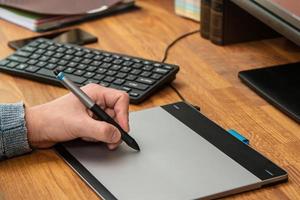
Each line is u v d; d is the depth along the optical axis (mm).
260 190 750
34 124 851
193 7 1311
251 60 1122
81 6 1335
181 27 1295
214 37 1194
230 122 910
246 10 1065
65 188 767
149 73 1018
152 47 1191
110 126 816
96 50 1109
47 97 1003
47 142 857
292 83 999
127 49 1184
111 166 792
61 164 821
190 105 935
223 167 775
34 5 1317
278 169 771
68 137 842
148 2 1456
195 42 1213
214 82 1039
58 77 894
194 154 805
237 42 1198
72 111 853
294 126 897
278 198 736
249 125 901
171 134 854
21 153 848
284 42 1199
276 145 847
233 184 741
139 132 861
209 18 1197
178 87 1022
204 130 865
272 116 926
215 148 818
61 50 1120
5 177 798
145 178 760
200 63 1114
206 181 748
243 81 1030
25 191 766
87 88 887
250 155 802
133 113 913
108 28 1301
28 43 1179
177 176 760
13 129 835
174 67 1028
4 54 1171
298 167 794
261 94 977
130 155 812
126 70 1031
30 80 1065
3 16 1354
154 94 997
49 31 1298
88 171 787
